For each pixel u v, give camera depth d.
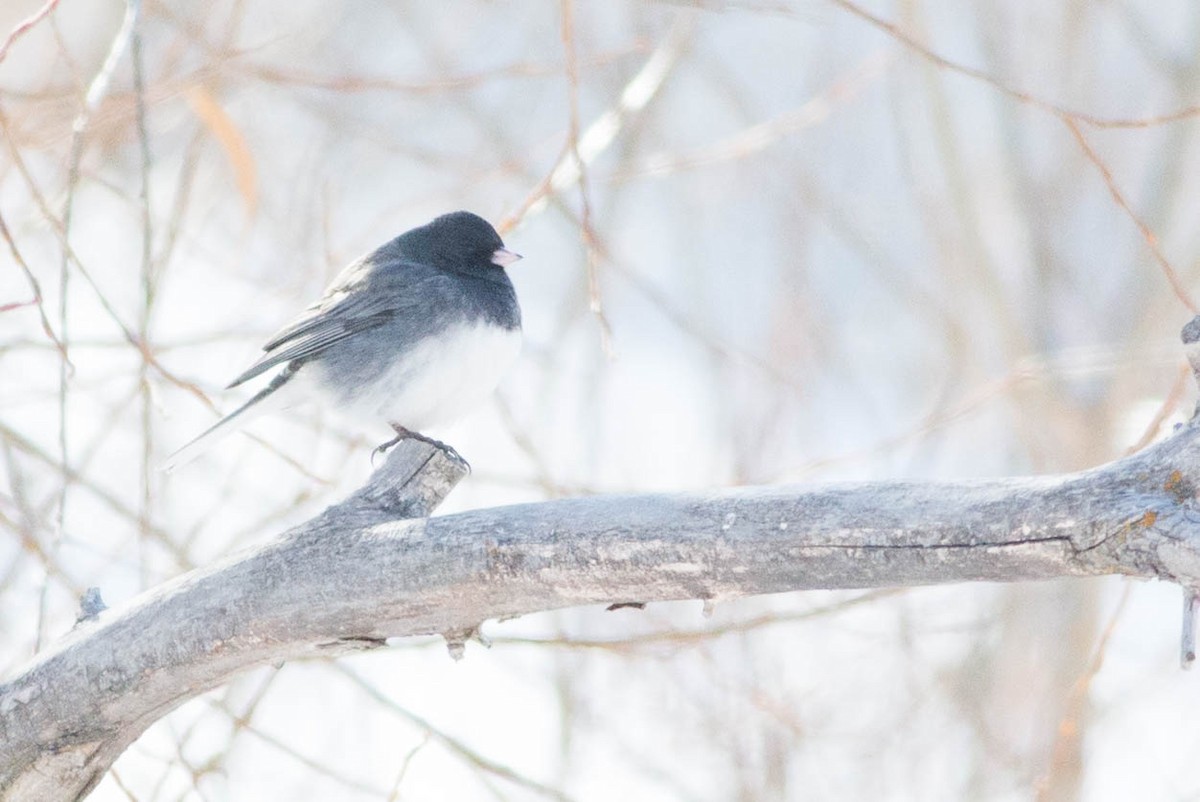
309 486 9.29
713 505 4.99
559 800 7.30
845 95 12.57
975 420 13.31
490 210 15.26
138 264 13.06
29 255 13.30
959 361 13.39
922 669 10.85
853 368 15.50
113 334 12.22
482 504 11.55
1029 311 12.72
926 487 4.77
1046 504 4.54
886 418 14.72
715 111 18.52
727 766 9.98
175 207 8.89
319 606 5.34
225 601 5.41
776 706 9.47
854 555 4.79
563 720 9.88
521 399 13.70
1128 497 4.43
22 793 5.70
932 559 4.70
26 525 8.08
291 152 15.40
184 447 8.05
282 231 13.05
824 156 17.28
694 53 15.26
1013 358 12.41
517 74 9.45
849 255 17.73
